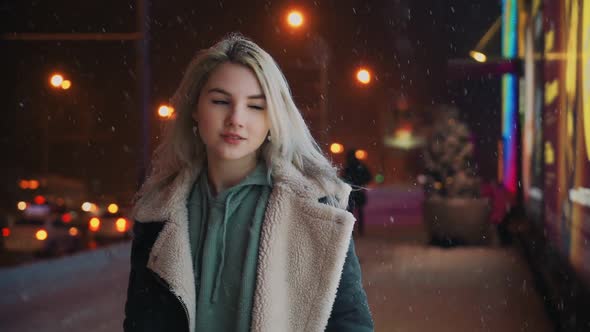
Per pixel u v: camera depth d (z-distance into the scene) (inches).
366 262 506.6
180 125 88.4
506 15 725.3
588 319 237.0
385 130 2942.9
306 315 79.4
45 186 1435.8
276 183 82.0
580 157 266.2
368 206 1400.1
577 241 269.6
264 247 80.2
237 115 81.5
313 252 79.7
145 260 85.5
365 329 80.9
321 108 1035.9
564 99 320.5
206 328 81.8
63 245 861.8
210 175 86.7
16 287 425.7
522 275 430.9
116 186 1439.5
